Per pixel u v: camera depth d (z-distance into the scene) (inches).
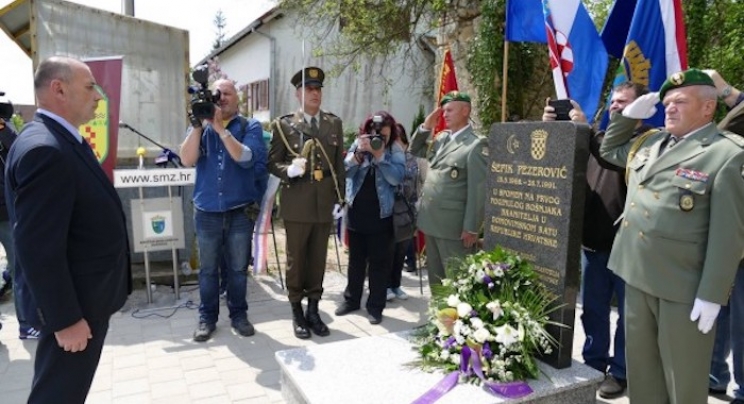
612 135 113.3
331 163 168.6
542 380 110.9
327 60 523.8
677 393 99.2
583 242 131.2
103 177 91.7
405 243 205.3
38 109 87.7
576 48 155.3
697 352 97.4
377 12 356.2
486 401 102.9
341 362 120.0
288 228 165.6
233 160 163.0
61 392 86.9
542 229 119.8
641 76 158.4
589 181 131.8
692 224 94.7
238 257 168.7
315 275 171.9
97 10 213.8
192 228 228.5
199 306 179.9
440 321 120.4
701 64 237.1
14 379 137.6
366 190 178.1
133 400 125.7
